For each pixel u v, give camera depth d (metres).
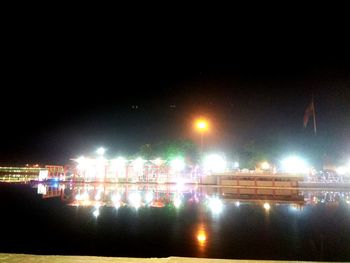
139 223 26.11
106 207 33.53
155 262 8.80
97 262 8.73
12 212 30.81
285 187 57.75
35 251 19.44
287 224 26.31
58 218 27.89
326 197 46.53
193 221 27.03
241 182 58.75
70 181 61.22
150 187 56.69
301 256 18.86
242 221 27.30
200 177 62.47
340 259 18.31
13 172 84.25
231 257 18.22
